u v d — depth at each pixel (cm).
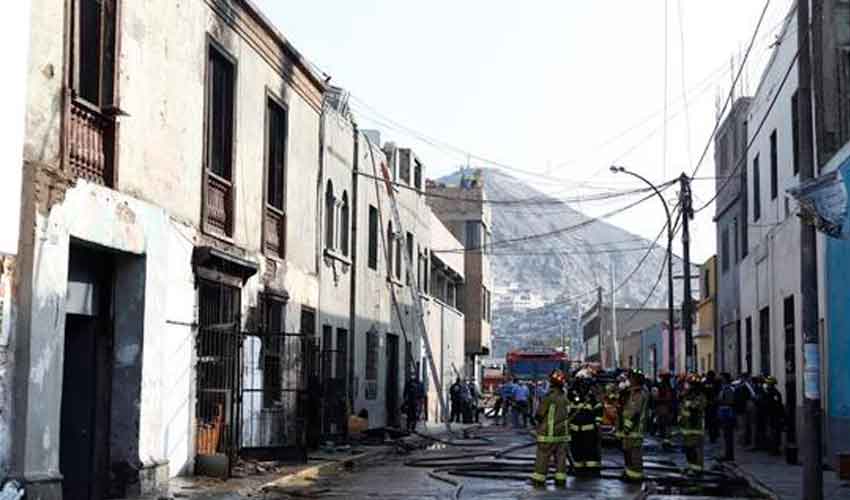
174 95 1753
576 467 2178
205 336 1906
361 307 3284
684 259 3628
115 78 1510
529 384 4659
